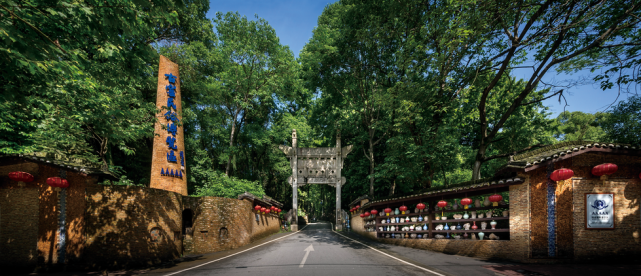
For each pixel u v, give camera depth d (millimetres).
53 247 8578
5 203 8633
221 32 27438
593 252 8070
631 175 8398
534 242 8469
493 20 11367
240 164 31234
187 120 21266
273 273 7465
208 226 12797
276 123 33781
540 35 11477
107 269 8734
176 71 16047
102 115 7957
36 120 7863
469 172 22594
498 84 17469
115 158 19734
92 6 5492
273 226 24734
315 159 32156
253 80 27953
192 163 24141
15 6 4609
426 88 13922
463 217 11078
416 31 15250
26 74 5871
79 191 9109
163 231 10516
